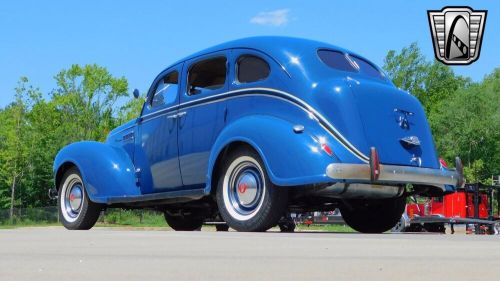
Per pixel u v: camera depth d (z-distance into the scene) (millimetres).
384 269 2125
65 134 45375
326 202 7348
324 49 6727
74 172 8461
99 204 8305
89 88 44250
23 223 37875
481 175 49062
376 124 6230
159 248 3213
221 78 7078
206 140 7027
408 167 6328
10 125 46000
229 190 6457
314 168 5754
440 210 18953
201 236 4543
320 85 6207
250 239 4062
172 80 7770
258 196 6191
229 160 6461
